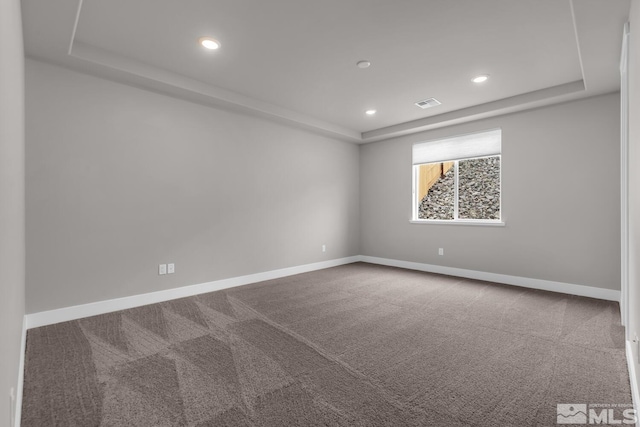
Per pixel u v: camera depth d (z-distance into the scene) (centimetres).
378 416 163
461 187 562
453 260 503
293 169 511
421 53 299
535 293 395
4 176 112
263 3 228
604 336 264
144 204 351
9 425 119
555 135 402
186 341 254
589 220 379
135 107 343
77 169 306
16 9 164
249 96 412
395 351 237
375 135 575
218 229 416
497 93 398
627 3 206
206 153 404
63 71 298
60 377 200
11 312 138
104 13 238
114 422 158
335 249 586
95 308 316
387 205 591
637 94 174
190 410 168
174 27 258
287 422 159
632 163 204
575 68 328
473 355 231
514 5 229
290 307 342
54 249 294
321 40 278
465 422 159
